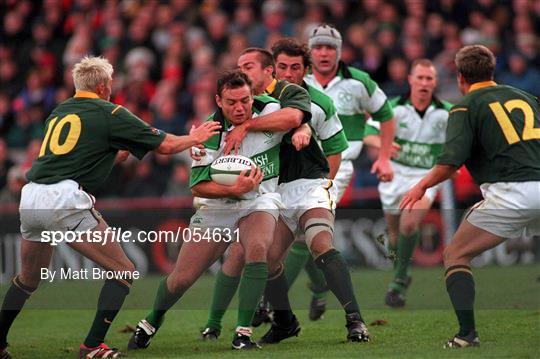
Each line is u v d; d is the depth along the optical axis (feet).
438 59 176.55
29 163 164.86
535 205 76.43
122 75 189.06
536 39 185.68
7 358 81.00
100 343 77.71
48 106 189.06
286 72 90.02
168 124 172.65
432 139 116.88
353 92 103.65
